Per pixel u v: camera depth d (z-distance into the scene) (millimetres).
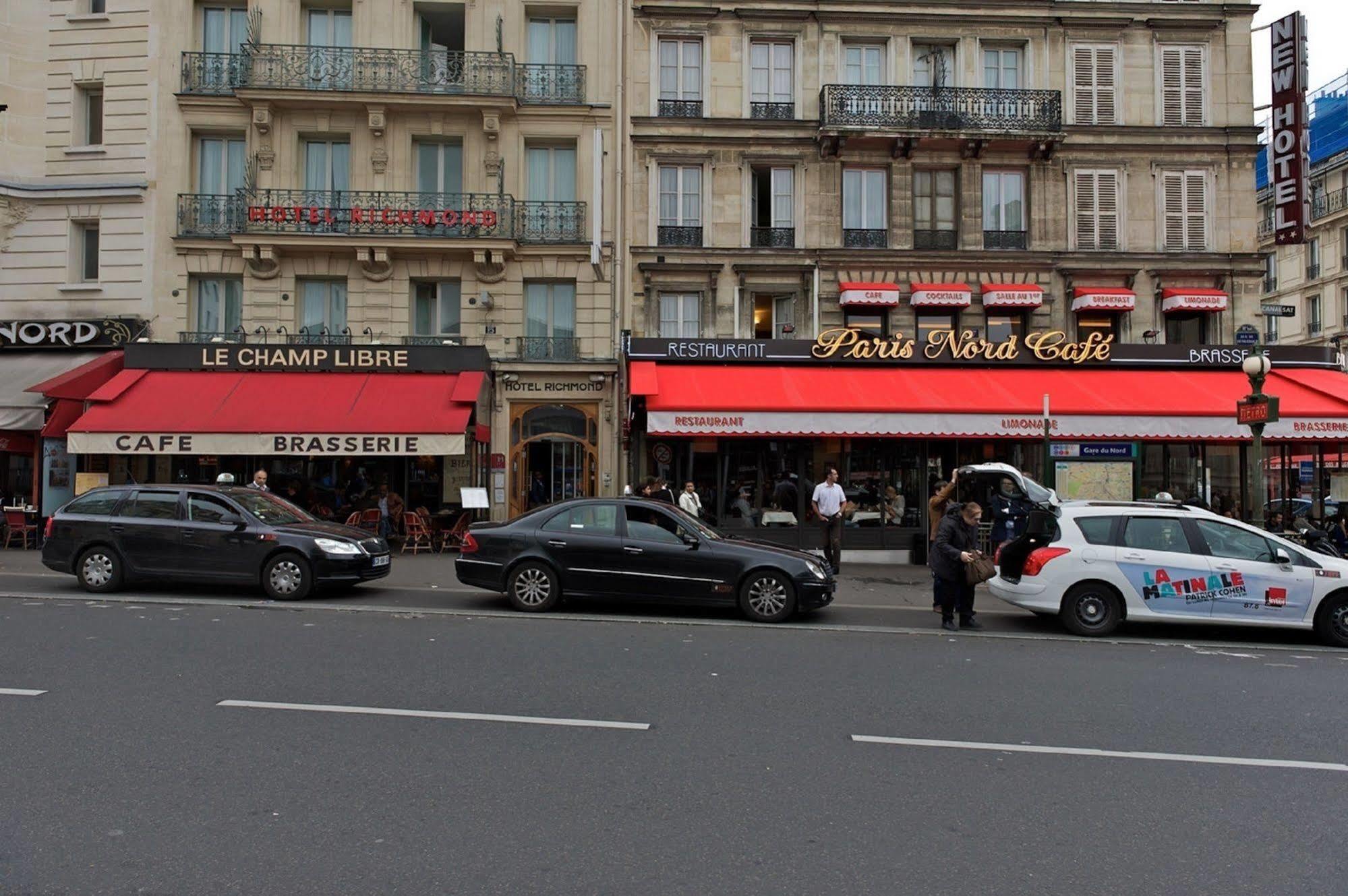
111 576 12109
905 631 10781
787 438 19047
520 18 20562
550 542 11414
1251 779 5250
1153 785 5113
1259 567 10422
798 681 7598
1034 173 20609
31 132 19953
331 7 20547
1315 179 41219
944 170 20812
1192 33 21000
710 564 11156
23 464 19578
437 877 3721
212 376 18000
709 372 18641
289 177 19906
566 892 3619
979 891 3723
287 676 7227
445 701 6562
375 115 19734
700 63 20719
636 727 6004
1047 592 10727
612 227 20188
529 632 9828
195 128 19969
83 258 20219
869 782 5051
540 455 19922
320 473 19609
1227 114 20969
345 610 11188
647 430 16906
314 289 20094
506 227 19906
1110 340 19281
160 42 19969
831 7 20547
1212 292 20234
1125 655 9391
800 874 3852
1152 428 16922
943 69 20812
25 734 5566
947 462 18984
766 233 20453
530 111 20250
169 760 5117
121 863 3787
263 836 4098
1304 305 41938
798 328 20297
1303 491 19844
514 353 19953
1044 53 20812
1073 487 17969
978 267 20375
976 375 18844
